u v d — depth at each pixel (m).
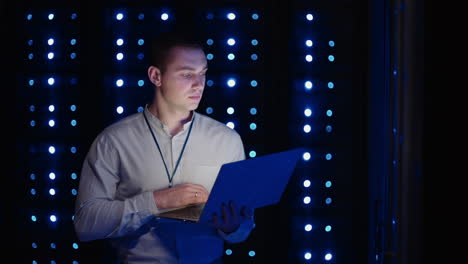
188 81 2.42
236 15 3.44
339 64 3.46
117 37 3.47
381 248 2.91
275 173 2.21
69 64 3.48
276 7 3.41
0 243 3.55
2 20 3.49
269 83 3.43
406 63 2.28
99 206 2.36
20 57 3.54
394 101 2.77
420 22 2.05
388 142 2.89
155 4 3.43
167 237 2.47
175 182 2.52
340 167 3.50
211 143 2.59
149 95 3.48
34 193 3.59
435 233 2.02
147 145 2.52
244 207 2.26
